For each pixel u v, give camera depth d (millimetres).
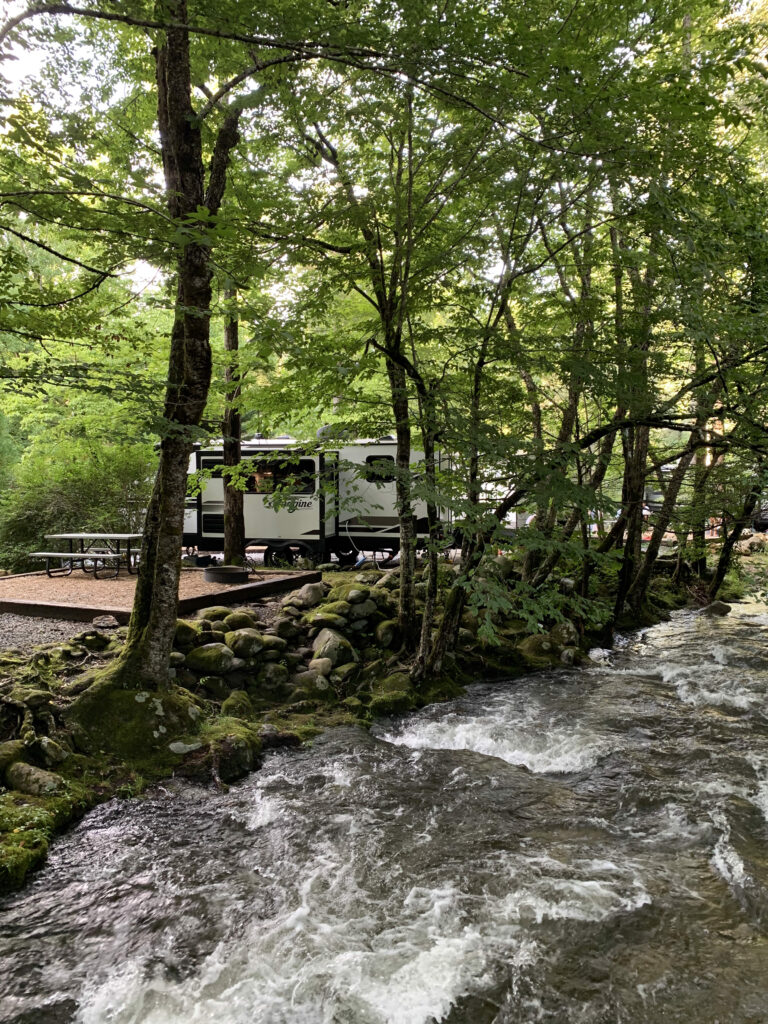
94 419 11867
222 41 5520
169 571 5840
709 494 10812
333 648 7355
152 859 4191
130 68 7129
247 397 7863
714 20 7570
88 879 3975
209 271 5449
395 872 4043
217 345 12352
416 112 6281
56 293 5523
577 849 4312
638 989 3059
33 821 4285
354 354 6961
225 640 7070
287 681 6977
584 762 5746
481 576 5977
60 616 7746
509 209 6711
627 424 6895
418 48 4121
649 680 8273
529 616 5523
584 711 7023
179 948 3398
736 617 12383
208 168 7344
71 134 5113
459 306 7031
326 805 4910
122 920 3607
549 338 6438
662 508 11414
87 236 5352
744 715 6941
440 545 6945
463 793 5133
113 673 5719
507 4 5160
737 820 4605
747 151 7504
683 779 5332
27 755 4875
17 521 14086
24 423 14992
